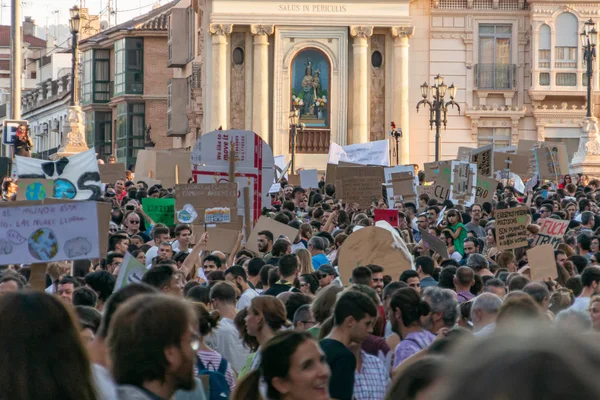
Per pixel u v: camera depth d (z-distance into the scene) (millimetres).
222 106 132750
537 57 135750
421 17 137125
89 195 49969
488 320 20391
